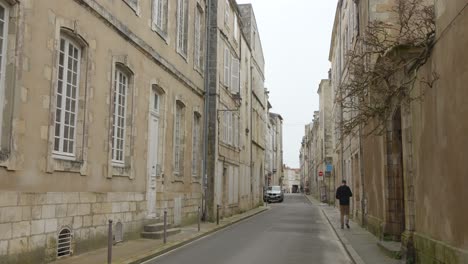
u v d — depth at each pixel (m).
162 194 17.06
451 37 7.76
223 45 25.64
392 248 12.35
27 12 9.34
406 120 11.45
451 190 7.89
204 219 22.61
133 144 14.48
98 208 12.20
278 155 84.12
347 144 27.52
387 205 14.56
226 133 26.66
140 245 13.32
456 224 7.64
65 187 10.70
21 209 9.12
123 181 13.77
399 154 14.64
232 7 28.28
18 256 9.01
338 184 35.38
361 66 11.87
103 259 10.69
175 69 18.48
